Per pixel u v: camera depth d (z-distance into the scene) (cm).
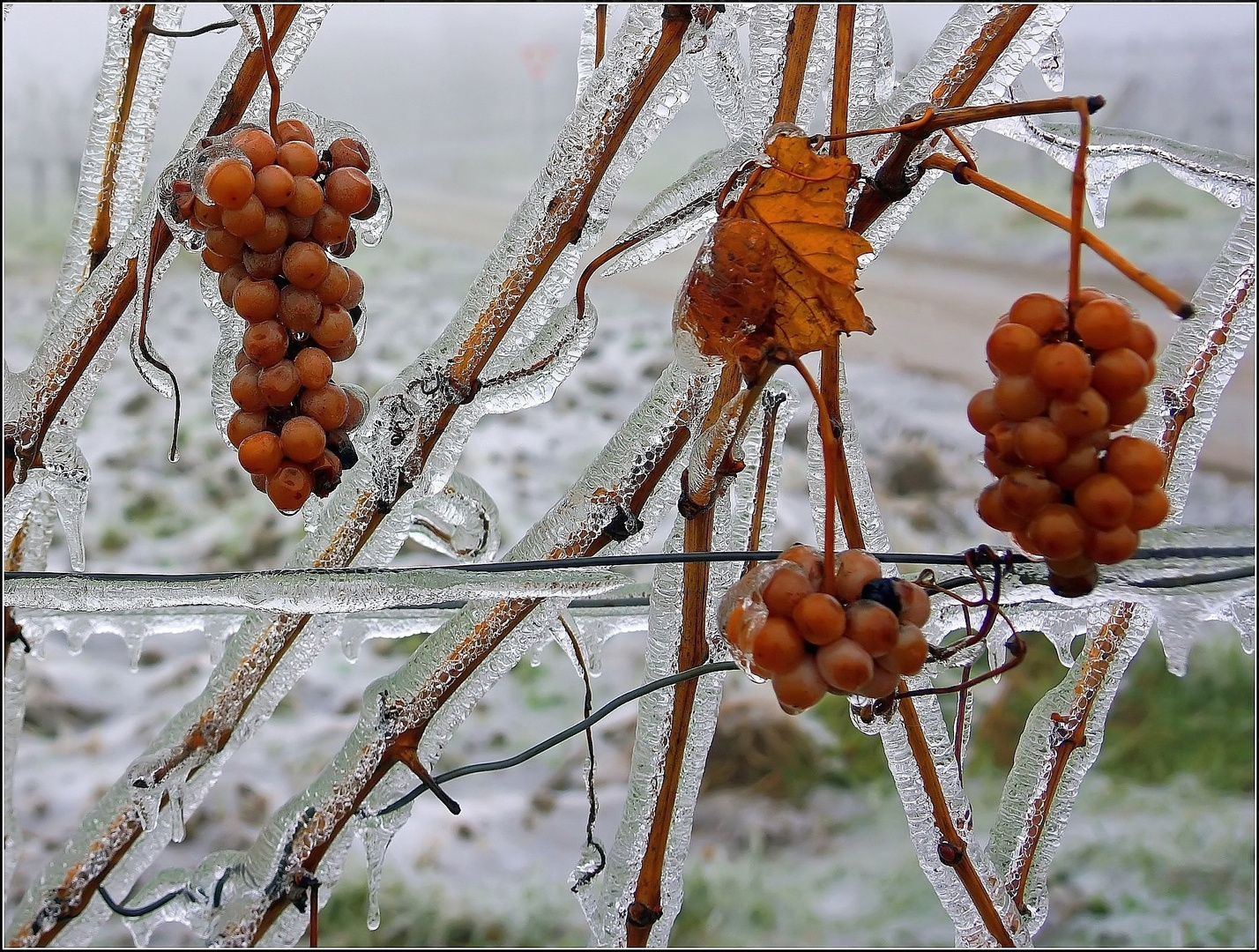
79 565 60
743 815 147
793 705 37
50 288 212
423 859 138
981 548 41
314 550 55
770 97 49
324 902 60
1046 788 56
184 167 44
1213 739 156
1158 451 37
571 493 52
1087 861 140
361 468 54
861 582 38
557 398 197
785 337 39
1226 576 45
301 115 47
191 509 178
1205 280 53
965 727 53
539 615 55
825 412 37
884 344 210
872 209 43
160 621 67
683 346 41
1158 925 128
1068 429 37
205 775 62
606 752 152
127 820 61
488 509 62
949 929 128
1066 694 56
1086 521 37
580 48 55
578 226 51
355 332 48
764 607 38
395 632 64
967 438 187
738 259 39
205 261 45
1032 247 229
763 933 130
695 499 47
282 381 44
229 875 59
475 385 52
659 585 52
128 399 196
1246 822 142
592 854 56
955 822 53
